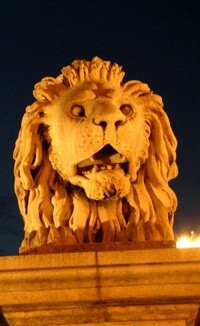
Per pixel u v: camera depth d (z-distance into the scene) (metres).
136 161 4.25
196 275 3.70
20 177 4.38
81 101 4.20
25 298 3.69
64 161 4.27
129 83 4.46
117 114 4.05
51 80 4.45
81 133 4.07
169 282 3.69
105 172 4.09
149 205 4.33
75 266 3.71
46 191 4.34
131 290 3.68
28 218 4.38
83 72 4.38
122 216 4.30
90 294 3.68
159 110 4.47
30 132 4.37
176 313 3.67
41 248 4.04
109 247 4.05
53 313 3.68
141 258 3.71
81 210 4.28
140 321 3.66
